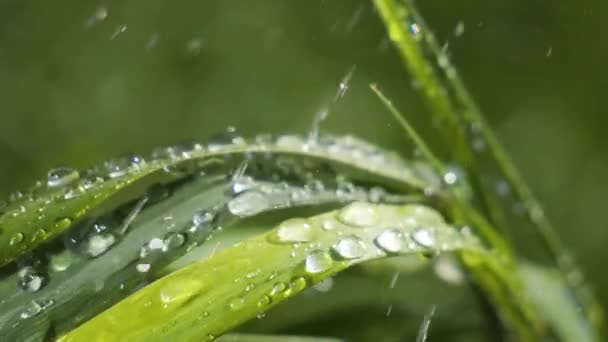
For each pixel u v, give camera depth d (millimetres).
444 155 346
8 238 166
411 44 187
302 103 418
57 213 168
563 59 412
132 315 160
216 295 162
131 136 415
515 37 418
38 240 166
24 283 166
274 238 167
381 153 191
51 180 172
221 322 160
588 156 381
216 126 418
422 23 190
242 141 182
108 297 166
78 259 168
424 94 192
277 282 164
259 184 178
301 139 186
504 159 197
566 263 209
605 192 367
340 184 184
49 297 165
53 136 409
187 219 173
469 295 206
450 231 179
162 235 171
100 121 417
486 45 417
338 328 202
